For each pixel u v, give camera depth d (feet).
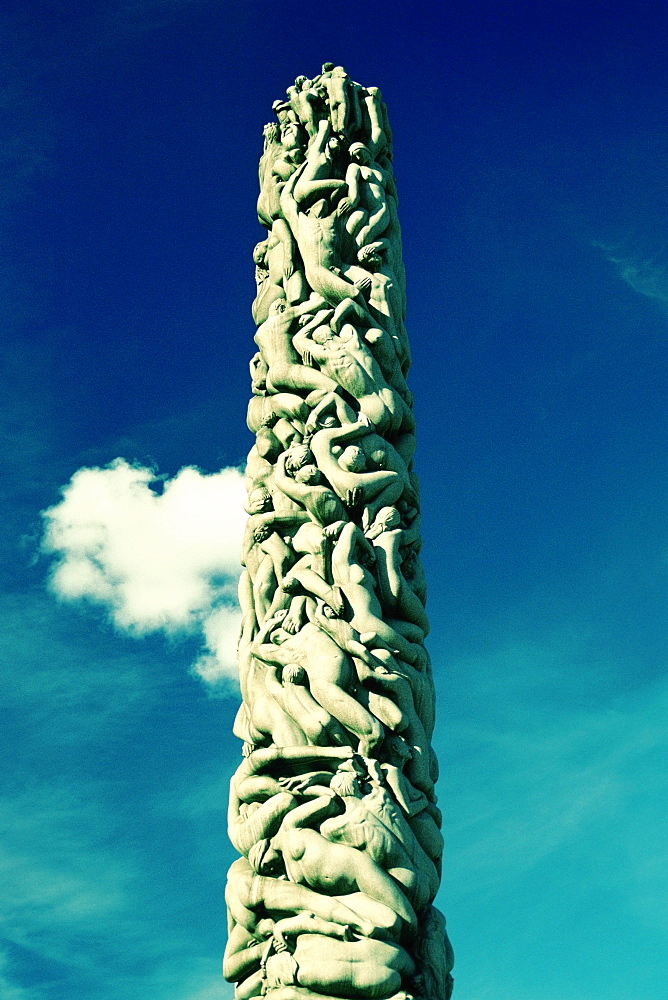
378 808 44.42
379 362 56.39
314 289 58.44
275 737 47.44
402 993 40.93
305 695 47.65
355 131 63.41
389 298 58.13
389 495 52.85
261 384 58.39
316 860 43.21
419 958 42.29
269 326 58.08
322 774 45.91
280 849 44.50
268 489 54.65
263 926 44.09
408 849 44.06
